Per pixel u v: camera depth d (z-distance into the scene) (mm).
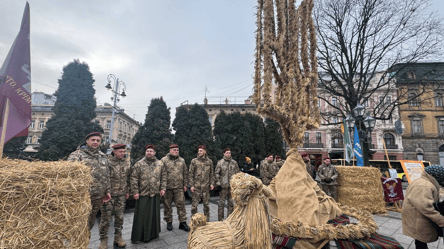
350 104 14531
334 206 2105
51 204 1344
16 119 2033
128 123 39094
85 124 17562
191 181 4508
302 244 1614
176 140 11352
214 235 1002
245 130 12953
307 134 29844
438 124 28672
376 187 5414
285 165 2098
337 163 18062
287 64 2148
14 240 1169
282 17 2121
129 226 4484
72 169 1538
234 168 4879
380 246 1514
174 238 3734
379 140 28797
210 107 28078
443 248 3178
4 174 1223
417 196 2268
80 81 17984
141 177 3723
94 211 2926
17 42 2061
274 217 2012
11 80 1966
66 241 1396
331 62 15023
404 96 16391
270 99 1925
